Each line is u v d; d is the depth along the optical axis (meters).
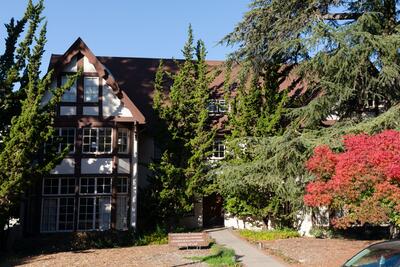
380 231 23.78
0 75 19.16
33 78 18.06
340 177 14.57
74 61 23.77
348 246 19.41
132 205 23.73
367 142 14.86
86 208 23.41
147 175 24.86
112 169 23.66
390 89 20.72
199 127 24.67
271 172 21.09
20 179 16.59
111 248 20.84
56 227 23.09
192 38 25.91
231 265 15.56
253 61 23.20
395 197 13.75
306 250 18.69
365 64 19.59
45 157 18.20
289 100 24.55
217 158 27.28
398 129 17.33
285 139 20.59
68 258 17.77
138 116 23.98
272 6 21.86
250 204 24.53
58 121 23.33
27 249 20.47
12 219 24.33
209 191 24.62
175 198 23.98
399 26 20.28
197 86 25.36
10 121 19.16
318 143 18.78
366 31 19.61
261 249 19.17
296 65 23.25
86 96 23.75
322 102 20.30
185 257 17.16
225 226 26.58
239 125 24.77
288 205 24.94
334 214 23.78
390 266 7.95
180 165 24.84
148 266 15.55
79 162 23.42
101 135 23.83
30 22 18.59
